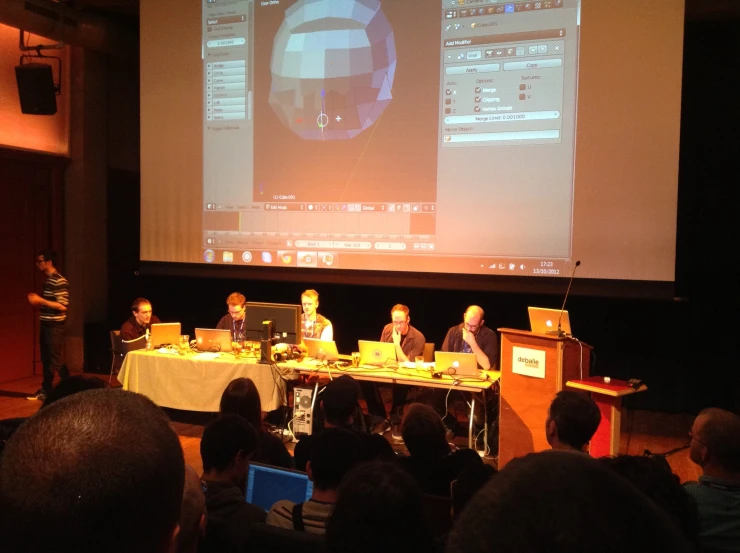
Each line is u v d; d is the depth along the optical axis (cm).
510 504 41
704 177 550
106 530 52
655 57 464
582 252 493
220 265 615
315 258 579
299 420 471
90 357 724
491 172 517
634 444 485
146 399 63
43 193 707
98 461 53
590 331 585
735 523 179
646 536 39
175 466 58
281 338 488
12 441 56
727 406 543
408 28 538
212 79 608
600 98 480
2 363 666
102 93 745
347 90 561
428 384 434
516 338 406
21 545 51
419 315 657
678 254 558
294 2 575
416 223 544
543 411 394
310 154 576
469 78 520
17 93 672
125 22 733
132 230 767
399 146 546
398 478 119
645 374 570
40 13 616
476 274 527
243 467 204
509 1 504
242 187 602
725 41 541
